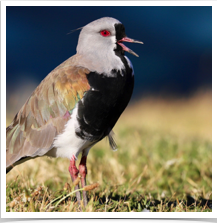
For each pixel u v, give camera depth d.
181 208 8.77
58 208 8.48
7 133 9.30
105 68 8.84
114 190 9.80
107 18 9.48
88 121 8.66
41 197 9.07
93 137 8.88
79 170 9.38
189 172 11.84
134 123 19.58
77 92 8.59
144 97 33.09
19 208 8.16
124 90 8.95
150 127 18.31
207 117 22.84
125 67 9.08
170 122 20.80
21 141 9.05
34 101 9.06
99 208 8.57
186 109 25.77
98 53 9.09
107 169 11.92
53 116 8.76
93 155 13.17
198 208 9.09
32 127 8.98
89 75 8.71
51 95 8.77
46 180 10.59
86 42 9.30
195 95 30.56
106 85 8.71
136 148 13.88
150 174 11.91
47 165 11.27
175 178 11.62
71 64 9.08
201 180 11.51
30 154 8.94
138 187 10.89
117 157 13.01
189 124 20.83
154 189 10.88
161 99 30.38
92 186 8.01
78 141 8.81
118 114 9.09
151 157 13.15
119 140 15.05
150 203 9.41
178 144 14.55
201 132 18.42
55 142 8.80
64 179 10.84
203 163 12.23
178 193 10.66
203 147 13.79
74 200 9.10
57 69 9.13
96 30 9.27
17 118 9.35
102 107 8.69
